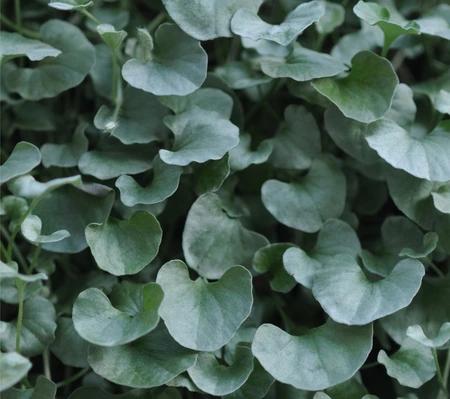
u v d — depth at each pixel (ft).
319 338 1.23
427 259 1.30
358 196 1.40
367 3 1.33
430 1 1.48
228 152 1.30
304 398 1.26
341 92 1.31
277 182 1.32
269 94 1.38
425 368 1.25
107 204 1.28
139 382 1.20
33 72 1.35
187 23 1.29
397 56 1.44
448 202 1.29
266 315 1.33
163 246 1.37
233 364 1.24
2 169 1.22
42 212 1.29
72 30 1.36
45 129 1.38
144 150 1.33
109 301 1.23
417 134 1.36
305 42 1.44
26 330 1.25
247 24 1.29
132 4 1.46
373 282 1.25
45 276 1.19
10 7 1.45
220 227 1.30
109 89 1.38
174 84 1.29
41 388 1.22
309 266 1.28
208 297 1.24
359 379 1.28
